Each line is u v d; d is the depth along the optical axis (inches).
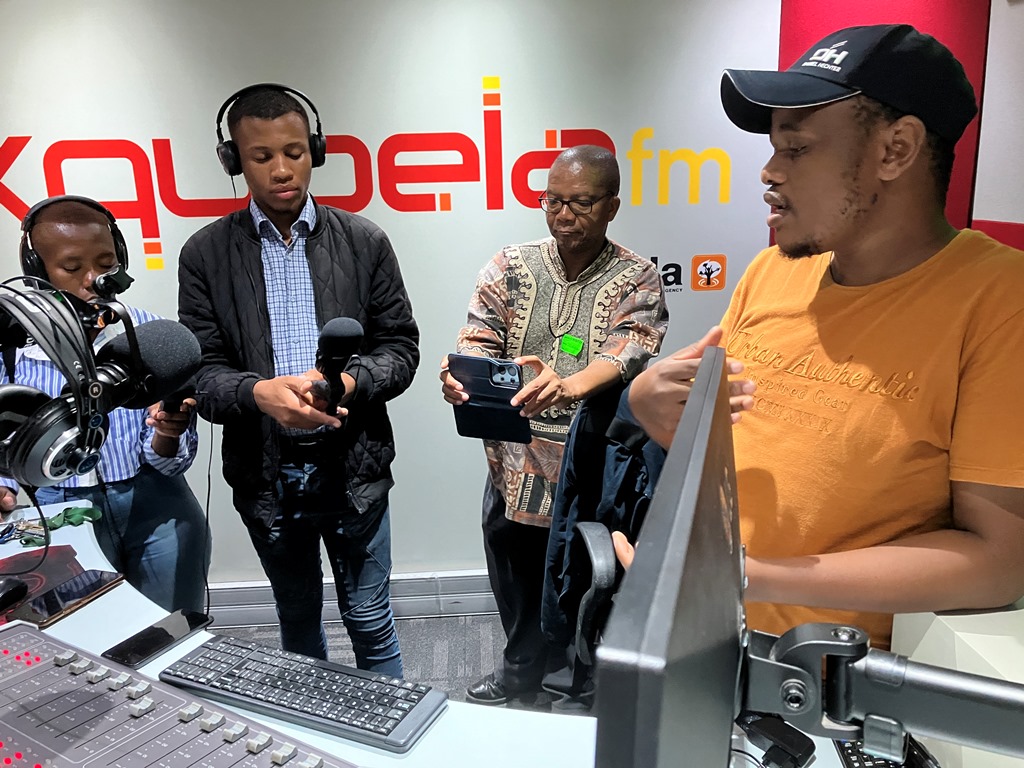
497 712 36.6
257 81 86.0
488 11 84.7
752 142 88.5
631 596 10.2
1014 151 73.2
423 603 102.6
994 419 31.5
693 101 87.3
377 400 68.6
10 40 84.1
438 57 86.0
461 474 99.0
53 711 35.0
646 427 39.1
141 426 65.6
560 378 67.4
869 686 18.1
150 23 84.2
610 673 8.9
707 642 12.3
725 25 85.0
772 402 39.2
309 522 70.9
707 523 13.9
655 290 71.8
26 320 33.0
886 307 35.6
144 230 89.9
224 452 68.9
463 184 89.6
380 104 87.2
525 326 72.7
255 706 36.4
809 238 35.8
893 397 34.6
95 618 44.8
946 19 79.6
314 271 67.9
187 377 41.3
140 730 33.9
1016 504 31.6
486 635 98.5
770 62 85.9
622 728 8.9
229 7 84.0
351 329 58.2
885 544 34.1
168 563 67.2
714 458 16.4
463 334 73.5
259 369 68.1
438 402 96.4
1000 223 76.0
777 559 33.8
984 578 31.9
